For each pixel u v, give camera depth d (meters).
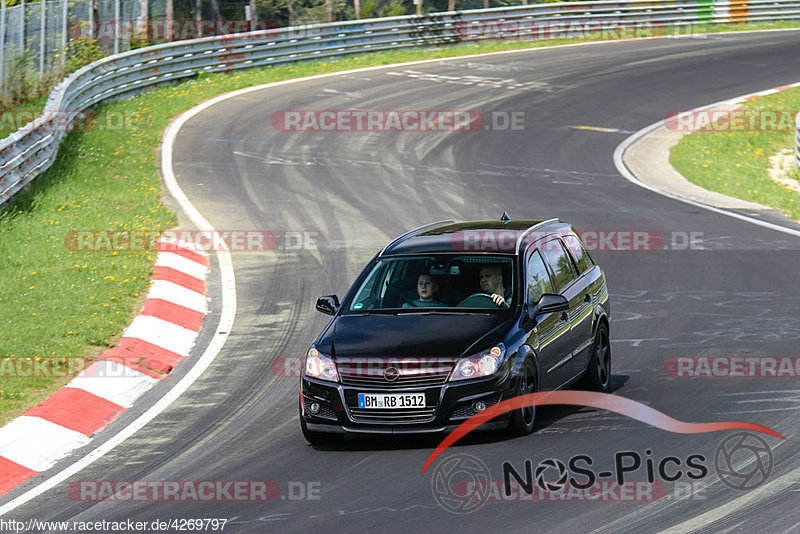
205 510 25.58
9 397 36.03
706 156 92.94
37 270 53.19
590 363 34.78
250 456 30.02
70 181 73.75
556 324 32.47
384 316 31.73
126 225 63.31
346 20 153.38
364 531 23.20
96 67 103.19
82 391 36.62
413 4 156.25
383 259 33.97
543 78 129.38
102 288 50.47
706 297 48.03
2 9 97.38
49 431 33.09
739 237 61.94
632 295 49.16
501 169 84.94
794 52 152.00
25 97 99.75
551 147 94.31
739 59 145.75
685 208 71.88
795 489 24.33
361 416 29.22
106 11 115.00
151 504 26.36
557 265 34.81
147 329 44.78
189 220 67.25
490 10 155.38
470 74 131.00
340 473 27.64
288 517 24.56
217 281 54.16
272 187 77.38
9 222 61.00
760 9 180.50
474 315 31.06
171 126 98.25
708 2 175.62
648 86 125.50
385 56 142.25
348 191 76.19
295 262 57.41
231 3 142.12
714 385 34.56
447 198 74.06
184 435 32.62
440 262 33.16
